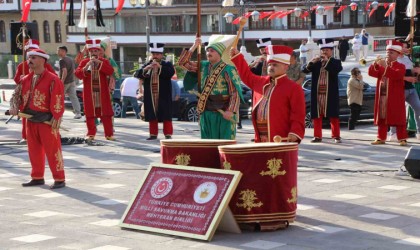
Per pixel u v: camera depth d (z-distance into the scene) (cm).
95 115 1631
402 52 1514
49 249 804
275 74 954
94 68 1630
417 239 815
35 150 1149
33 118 1130
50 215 959
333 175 1204
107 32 6016
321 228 866
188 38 5628
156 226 852
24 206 1015
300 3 4991
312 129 1884
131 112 2661
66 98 2661
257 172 841
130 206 884
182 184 858
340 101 2178
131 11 5834
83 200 1048
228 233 847
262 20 5303
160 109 1664
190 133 1792
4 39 6631
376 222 892
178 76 3116
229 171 834
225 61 1083
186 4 5578
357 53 4631
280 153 846
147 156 1443
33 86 1127
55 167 1131
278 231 854
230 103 1079
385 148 1497
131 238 836
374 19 5516
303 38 5125
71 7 1884
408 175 1184
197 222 828
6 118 2200
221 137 1094
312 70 1597
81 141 1644
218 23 5428
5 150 1548
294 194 866
